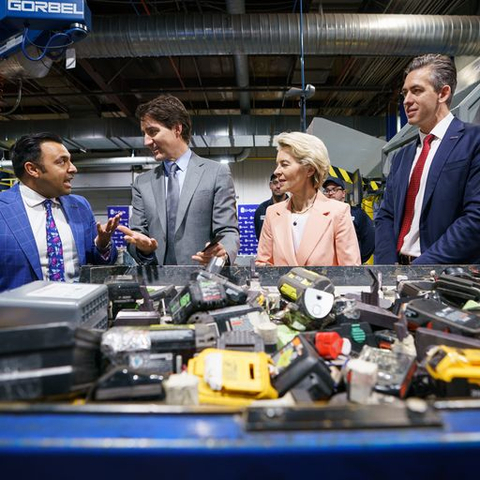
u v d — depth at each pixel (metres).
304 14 3.49
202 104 6.41
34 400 0.49
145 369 0.61
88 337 0.57
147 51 3.54
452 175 1.42
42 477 0.34
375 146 3.67
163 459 0.33
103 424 0.35
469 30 3.40
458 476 0.35
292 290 0.96
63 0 1.80
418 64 1.49
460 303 0.97
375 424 0.35
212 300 0.84
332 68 5.18
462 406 0.38
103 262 1.65
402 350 0.72
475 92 2.12
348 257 1.48
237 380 0.55
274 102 6.41
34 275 1.49
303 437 0.34
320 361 0.60
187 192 1.63
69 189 1.61
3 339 0.50
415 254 1.54
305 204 1.60
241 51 3.57
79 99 6.02
